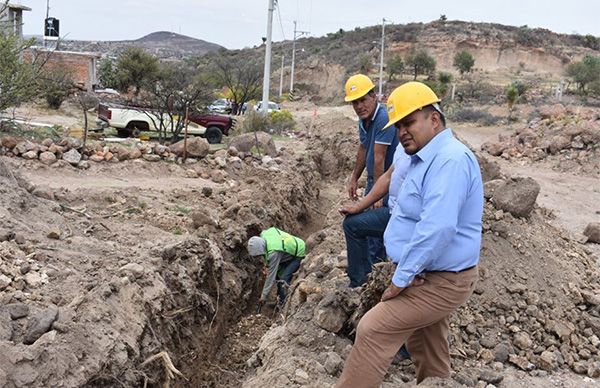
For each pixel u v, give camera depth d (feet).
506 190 26.76
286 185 40.73
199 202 32.45
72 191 29.60
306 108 174.81
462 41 262.06
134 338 16.61
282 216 36.42
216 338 23.62
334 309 17.48
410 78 223.10
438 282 12.42
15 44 42.65
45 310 15.30
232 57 278.26
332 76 235.20
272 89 233.96
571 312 20.88
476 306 19.90
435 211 11.64
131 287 18.30
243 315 27.48
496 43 264.31
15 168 32.63
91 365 14.48
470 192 12.16
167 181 36.19
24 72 42.06
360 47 262.67
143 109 62.90
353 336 17.34
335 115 71.00
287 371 15.71
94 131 60.18
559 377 18.01
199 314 22.44
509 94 130.00
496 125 119.65
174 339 19.77
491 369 17.83
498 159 67.10
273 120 83.97
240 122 83.05
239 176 40.60
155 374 17.11
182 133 62.23
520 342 18.86
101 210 28.04
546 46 269.23
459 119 126.21
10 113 66.03
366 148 20.06
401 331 12.67
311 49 281.13
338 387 13.17
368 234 17.51
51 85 59.16
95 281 17.84
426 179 12.08
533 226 26.73
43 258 18.62
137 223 26.73
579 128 66.28
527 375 17.90
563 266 23.82
